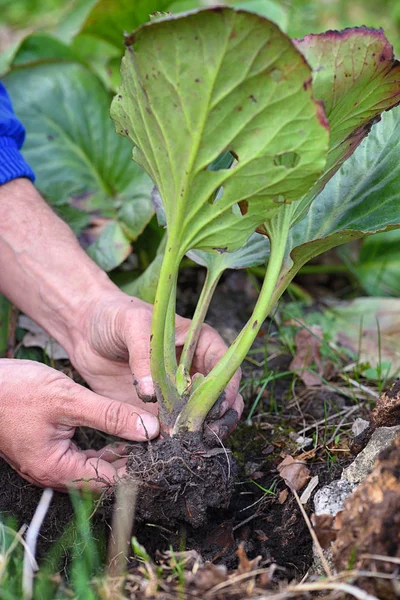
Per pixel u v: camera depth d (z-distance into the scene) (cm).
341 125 58
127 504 62
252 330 59
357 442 66
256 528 66
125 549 62
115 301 71
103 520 65
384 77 56
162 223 73
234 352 60
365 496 55
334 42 54
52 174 95
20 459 66
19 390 64
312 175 54
